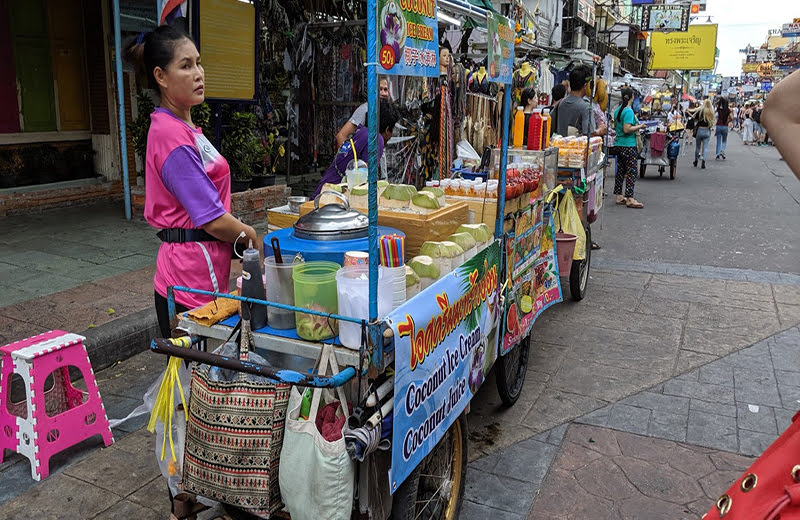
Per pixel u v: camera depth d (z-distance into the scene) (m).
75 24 7.85
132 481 3.10
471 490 3.07
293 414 1.95
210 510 2.29
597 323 5.32
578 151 5.14
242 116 7.36
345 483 1.88
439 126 7.34
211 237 2.62
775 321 5.35
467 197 3.24
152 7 7.66
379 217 2.83
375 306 1.92
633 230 8.88
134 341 4.44
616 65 20.62
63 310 4.59
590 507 2.94
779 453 1.33
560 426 3.68
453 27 7.21
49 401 3.36
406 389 2.04
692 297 5.97
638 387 4.18
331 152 8.41
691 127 19.78
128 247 6.23
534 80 9.45
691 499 3.00
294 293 2.17
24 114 7.46
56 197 7.63
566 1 16.12
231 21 6.90
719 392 4.10
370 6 1.79
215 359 2.02
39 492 3.00
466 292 2.57
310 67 8.17
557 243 5.11
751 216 9.94
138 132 6.83
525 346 3.96
